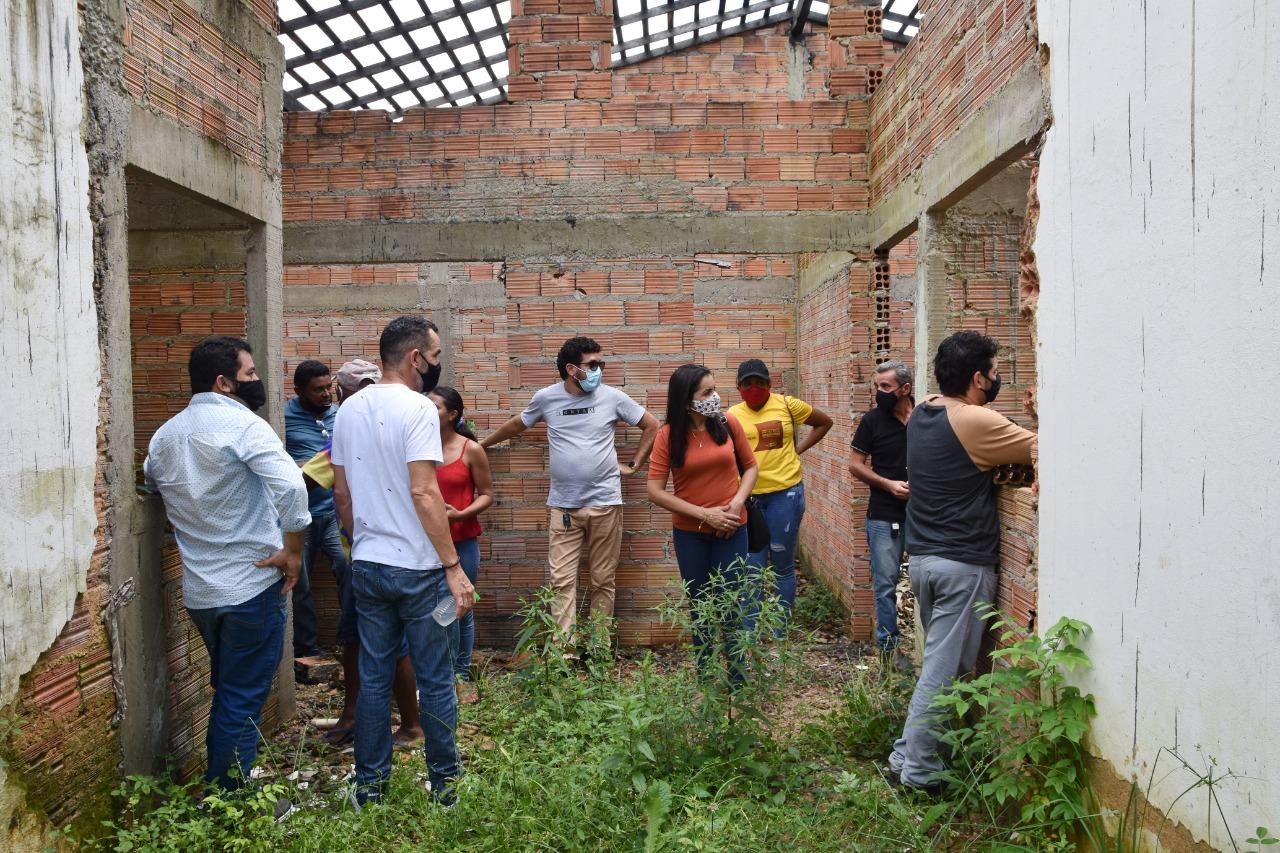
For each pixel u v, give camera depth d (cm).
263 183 441
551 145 593
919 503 359
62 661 280
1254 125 203
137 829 288
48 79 275
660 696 379
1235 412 209
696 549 434
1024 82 331
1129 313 255
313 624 543
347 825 304
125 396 317
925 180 468
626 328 595
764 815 321
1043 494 311
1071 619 286
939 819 326
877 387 512
